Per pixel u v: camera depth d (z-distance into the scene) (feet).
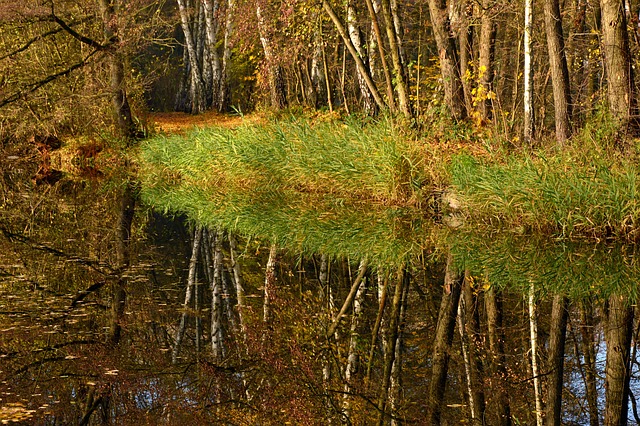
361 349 24.93
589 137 38.78
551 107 68.69
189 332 26.25
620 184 35.35
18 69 76.95
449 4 52.54
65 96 75.97
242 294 32.04
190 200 57.00
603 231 35.83
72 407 19.38
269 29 75.10
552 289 29.96
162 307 29.55
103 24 75.82
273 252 40.88
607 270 31.48
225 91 107.24
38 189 64.23
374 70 74.74
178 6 116.88
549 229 37.42
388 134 47.60
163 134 76.23
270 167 54.54
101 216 51.93
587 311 28.55
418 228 41.81
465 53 53.93
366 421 19.10
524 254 34.83
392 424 18.97
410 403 20.27
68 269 35.94
